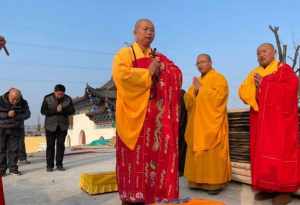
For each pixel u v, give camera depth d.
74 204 6.14
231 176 7.27
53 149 9.58
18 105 9.27
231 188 7.04
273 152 5.65
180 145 8.48
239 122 7.23
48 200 6.45
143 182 4.84
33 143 47.53
